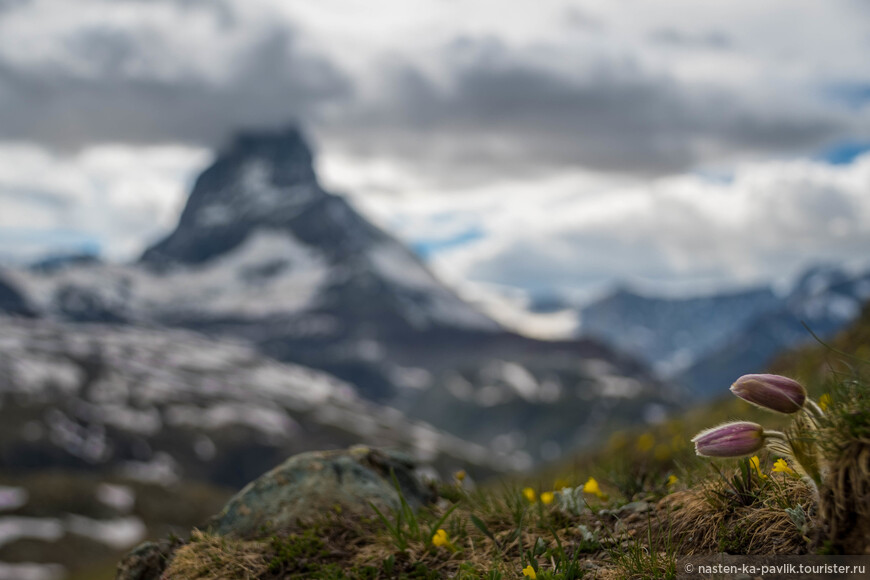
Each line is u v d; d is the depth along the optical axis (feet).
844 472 1.42
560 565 1.76
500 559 1.87
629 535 1.82
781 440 1.50
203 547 2.03
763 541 1.59
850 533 1.41
